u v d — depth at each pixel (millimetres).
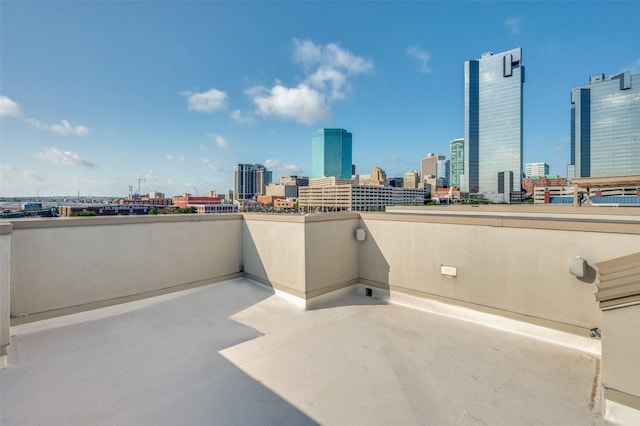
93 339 3725
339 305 5020
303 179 173000
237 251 6172
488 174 114188
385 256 5289
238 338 3807
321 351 3477
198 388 2771
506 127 109938
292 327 4148
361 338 3811
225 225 5977
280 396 2668
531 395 2674
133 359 3275
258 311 4715
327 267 5172
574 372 3023
